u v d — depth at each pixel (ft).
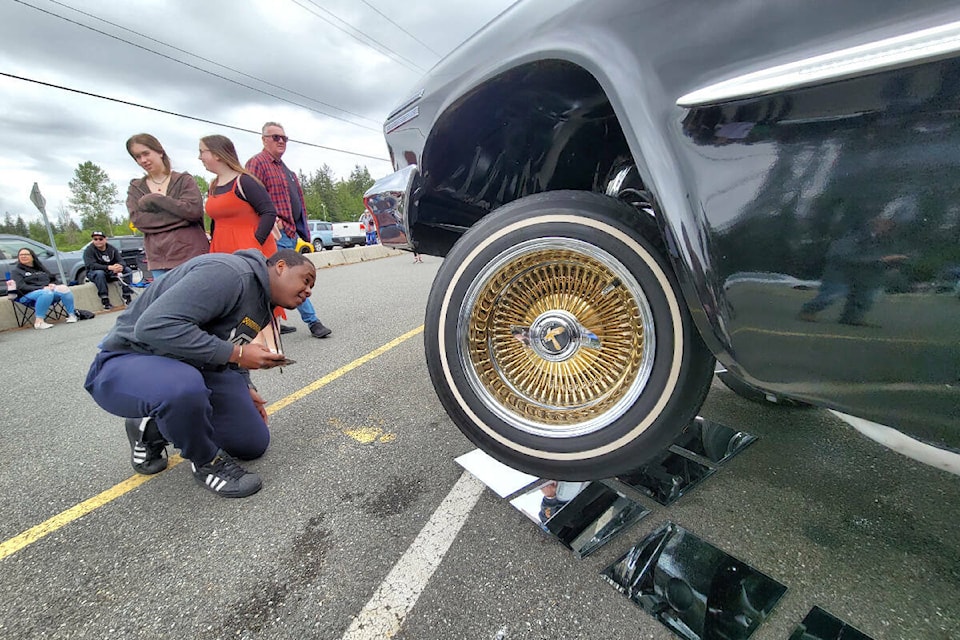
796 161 2.22
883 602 3.04
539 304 3.95
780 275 2.38
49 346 13.62
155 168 8.18
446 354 3.97
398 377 8.10
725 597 3.10
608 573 3.36
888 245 2.06
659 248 3.29
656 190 2.67
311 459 5.40
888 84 1.93
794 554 3.51
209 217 8.60
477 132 4.23
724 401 6.36
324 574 3.57
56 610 3.37
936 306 2.00
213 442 4.88
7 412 7.73
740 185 2.40
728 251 2.50
